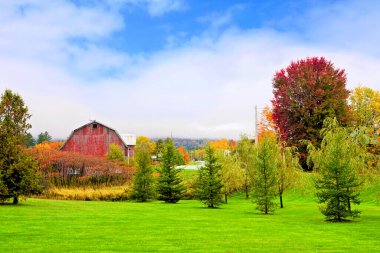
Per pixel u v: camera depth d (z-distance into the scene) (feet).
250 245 55.57
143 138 469.16
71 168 183.93
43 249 49.08
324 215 95.71
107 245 53.01
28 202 111.86
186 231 67.92
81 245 52.39
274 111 191.62
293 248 53.72
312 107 178.60
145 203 143.95
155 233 64.64
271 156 115.55
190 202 154.92
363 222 84.53
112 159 221.05
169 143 158.92
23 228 64.28
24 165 101.71
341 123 177.78
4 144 99.91
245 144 169.07
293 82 185.88
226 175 146.92
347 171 84.58
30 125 104.78
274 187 110.01
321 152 98.58
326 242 58.80
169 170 154.81
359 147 94.43
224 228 73.05
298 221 86.79
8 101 101.24
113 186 182.91
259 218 93.04
